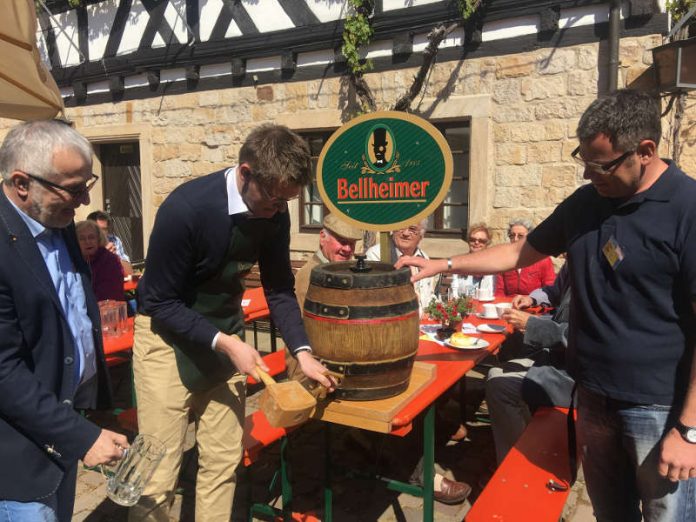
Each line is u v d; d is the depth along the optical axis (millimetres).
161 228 1826
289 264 2244
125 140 7547
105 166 8102
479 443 3658
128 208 7996
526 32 5094
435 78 5484
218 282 2004
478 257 2232
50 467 1592
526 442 2395
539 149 5137
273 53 6219
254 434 2539
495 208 5383
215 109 6707
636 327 1621
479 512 1914
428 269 2262
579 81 4918
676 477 1548
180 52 6777
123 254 5770
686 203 1522
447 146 2041
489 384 2986
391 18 5570
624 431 1708
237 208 1854
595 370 1730
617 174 1559
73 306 1775
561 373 2725
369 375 1944
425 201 2109
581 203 1789
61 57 7855
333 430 3873
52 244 1691
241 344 1889
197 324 1906
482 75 5293
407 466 3334
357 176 2213
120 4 7230
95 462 1516
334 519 2857
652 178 1587
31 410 1476
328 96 6035
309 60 6102
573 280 1797
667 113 4738
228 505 2230
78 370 1782
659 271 1564
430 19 5406
